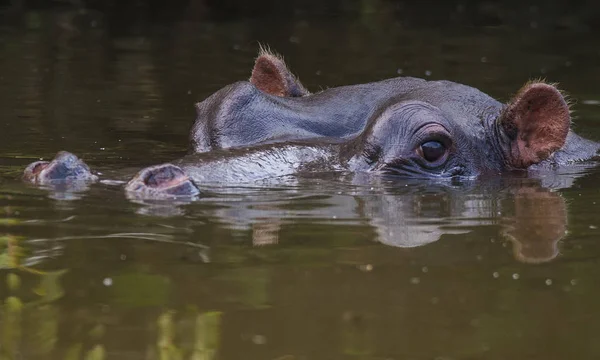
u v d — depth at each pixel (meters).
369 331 12.80
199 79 40.41
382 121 22.78
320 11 63.69
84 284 14.30
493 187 22.05
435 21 60.69
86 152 25.61
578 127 31.27
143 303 13.65
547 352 12.20
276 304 13.67
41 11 60.28
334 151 22.84
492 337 12.62
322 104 24.89
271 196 19.75
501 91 37.97
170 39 52.09
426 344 12.34
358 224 17.84
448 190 21.41
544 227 18.05
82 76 40.53
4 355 11.94
